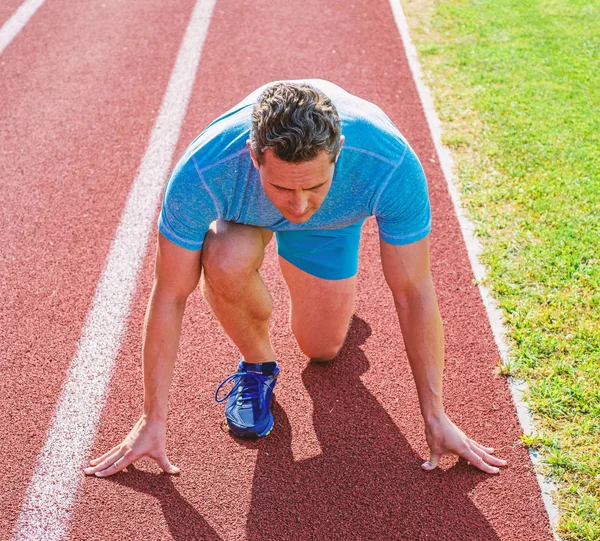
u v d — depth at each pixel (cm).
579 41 587
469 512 236
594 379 276
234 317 248
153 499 242
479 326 312
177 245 214
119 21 672
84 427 270
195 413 276
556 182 400
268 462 256
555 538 227
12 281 346
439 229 374
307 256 255
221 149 202
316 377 293
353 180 204
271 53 595
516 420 267
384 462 255
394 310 329
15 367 296
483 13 655
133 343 310
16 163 443
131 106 512
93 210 398
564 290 322
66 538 230
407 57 578
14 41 629
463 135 455
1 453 259
